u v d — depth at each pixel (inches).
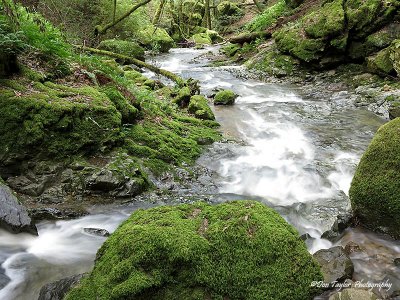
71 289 116.9
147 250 110.7
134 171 205.9
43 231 167.8
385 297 119.9
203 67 584.1
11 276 138.3
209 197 204.5
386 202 158.2
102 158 209.8
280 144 279.3
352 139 288.7
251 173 234.7
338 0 473.7
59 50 260.2
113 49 520.1
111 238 125.3
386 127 175.6
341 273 127.0
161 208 136.3
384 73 399.9
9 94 199.2
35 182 189.8
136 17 645.3
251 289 108.0
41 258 150.3
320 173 231.3
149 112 278.7
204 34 1007.0
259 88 454.0
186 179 222.4
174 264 109.0
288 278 110.7
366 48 434.9
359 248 151.3
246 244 114.0
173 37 966.4
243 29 931.3
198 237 114.4
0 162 188.5
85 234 166.6
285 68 501.0
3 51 212.1
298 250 116.8
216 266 109.7
